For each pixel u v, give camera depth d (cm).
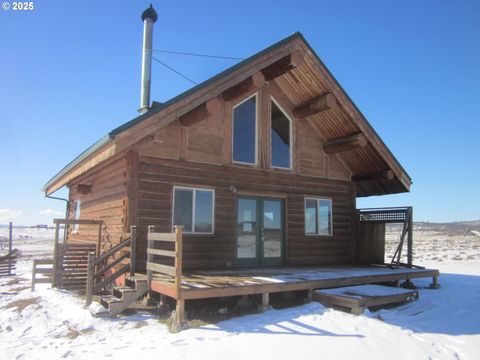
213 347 540
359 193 1485
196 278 823
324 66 1115
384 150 1234
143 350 538
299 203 1234
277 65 1065
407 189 1304
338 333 608
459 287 1162
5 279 1415
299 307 767
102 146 877
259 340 569
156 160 984
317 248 1258
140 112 1145
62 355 536
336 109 1183
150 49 1184
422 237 5453
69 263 1097
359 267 1180
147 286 769
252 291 735
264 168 1169
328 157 1320
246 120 1164
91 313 732
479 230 6856
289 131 1248
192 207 1029
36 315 788
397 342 587
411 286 1099
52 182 1456
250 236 1131
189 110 912
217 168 1077
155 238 749
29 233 9606
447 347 596
